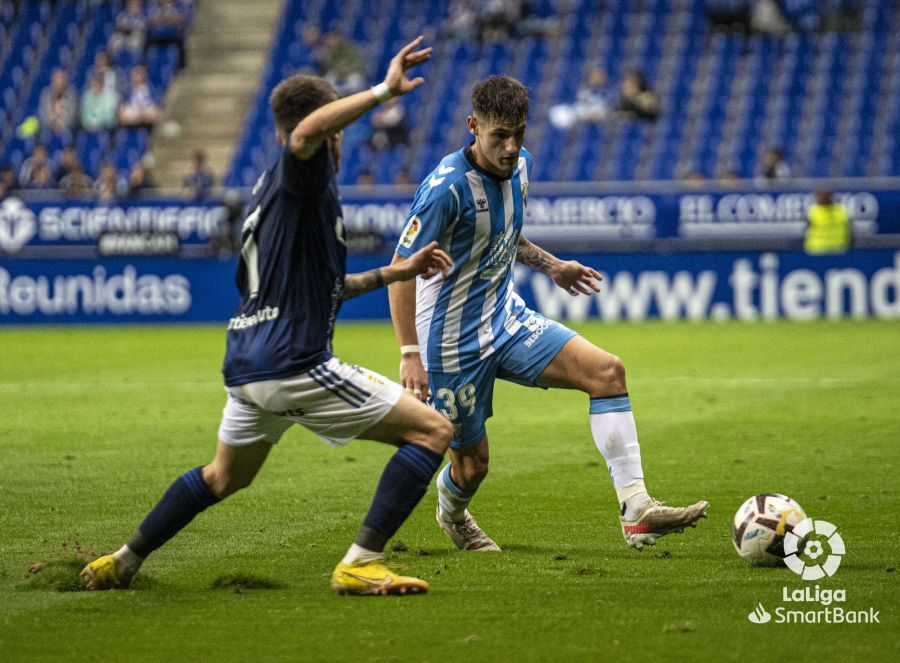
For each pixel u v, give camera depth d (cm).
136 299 8081
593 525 2203
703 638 1450
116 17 10475
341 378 1634
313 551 1991
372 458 3052
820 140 8806
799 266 7400
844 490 2503
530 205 7662
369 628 1509
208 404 4181
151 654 1413
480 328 1966
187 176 8488
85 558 1884
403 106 9462
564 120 9069
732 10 9556
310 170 1591
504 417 3838
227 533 2141
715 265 7494
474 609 1598
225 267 7994
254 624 1534
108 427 3628
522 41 9850
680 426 3525
